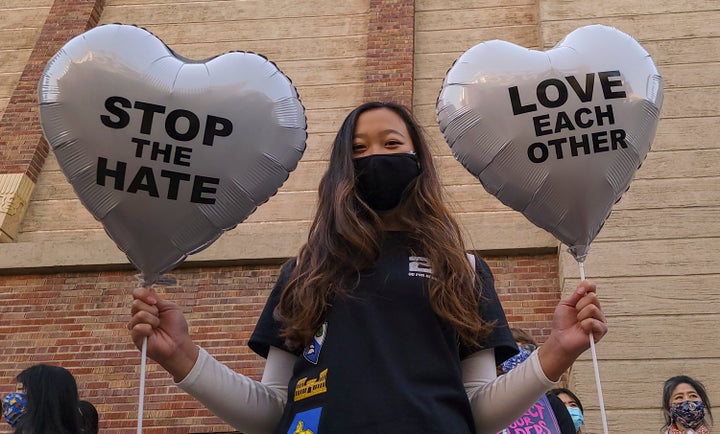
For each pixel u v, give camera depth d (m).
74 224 8.89
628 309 7.21
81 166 2.72
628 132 3.01
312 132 9.27
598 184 2.97
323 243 2.33
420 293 2.20
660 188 7.95
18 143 9.32
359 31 10.12
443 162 8.81
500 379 2.26
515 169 2.95
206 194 2.73
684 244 7.55
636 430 6.60
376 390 2.01
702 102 8.54
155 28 10.46
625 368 6.89
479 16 10.09
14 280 8.37
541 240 7.93
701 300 7.20
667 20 9.21
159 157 2.71
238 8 10.52
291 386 2.18
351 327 2.14
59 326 8.03
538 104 2.96
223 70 2.85
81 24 10.34
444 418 2.00
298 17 10.35
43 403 3.55
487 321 2.33
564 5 9.45
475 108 2.97
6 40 10.63
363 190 2.46
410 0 10.08
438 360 2.12
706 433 5.18
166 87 2.76
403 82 9.27
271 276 8.16
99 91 2.74
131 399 7.52
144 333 2.25
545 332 7.47
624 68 3.09
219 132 2.75
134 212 2.72
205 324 7.91
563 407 4.29
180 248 2.78
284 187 8.88
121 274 8.34
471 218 8.40
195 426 7.31
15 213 8.81
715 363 6.86
